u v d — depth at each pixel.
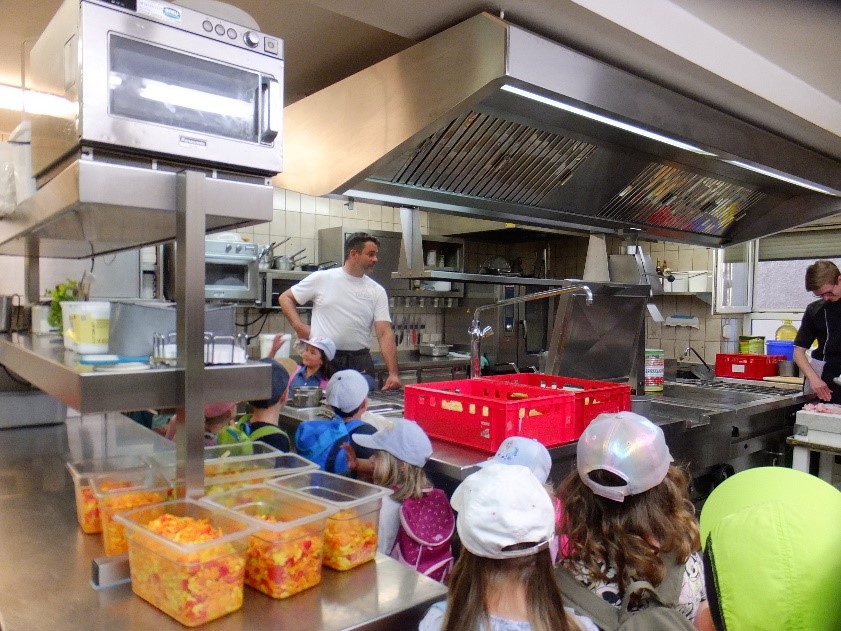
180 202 1.25
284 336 3.07
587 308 2.90
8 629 0.96
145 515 1.14
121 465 1.47
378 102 2.11
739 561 0.77
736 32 2.29
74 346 1.36
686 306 5.44
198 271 1.24
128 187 1.20
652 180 3.09
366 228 5.48
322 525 1.15
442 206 2.62
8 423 2.41
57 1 1.97
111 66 1.15
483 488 1.00
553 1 1.77
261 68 1.35
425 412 2.33
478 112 2.20
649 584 1.11
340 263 4.88
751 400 3.35
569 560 1.23
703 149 2.52
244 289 4.16
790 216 3.77
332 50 2.49
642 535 1.18
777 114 2.71
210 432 1.86
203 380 1.23
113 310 1.29
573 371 3.04
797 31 2.27
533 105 2.16
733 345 5.26
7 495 1.64
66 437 2.31
